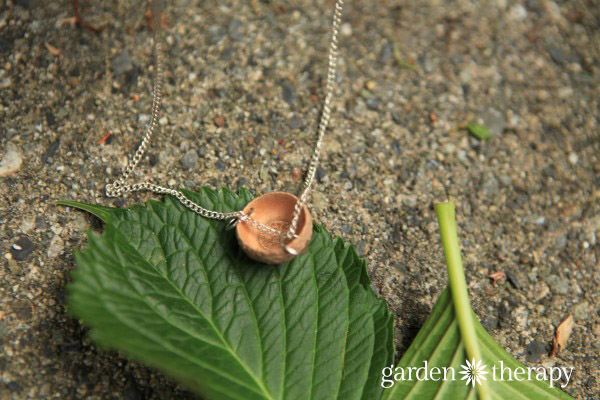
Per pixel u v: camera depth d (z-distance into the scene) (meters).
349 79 0.36
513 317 0.33
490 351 0.31
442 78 0.37
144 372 0.31
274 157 0.34
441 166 0.35
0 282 0.31
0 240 0.32
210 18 0.37
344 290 0.31
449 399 0.30
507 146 0.36
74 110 0.34
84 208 0.31
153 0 0.35
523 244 0.34
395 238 0.34
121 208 0.31
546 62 0.38
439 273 0.33
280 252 0.30
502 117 0.36
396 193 0.34
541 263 0.34
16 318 0.31
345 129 0.35
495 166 0.36
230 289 0.31
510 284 0.34
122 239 0.30
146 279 0.30
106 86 0.35
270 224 0.31
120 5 0.36
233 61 0.36
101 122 0.34
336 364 0.30
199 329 0.30
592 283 0.34
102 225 0.32
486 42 0.38
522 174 0.36
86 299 0.29
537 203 0.35
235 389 0.29
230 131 0.34
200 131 0.34
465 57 0.38
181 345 0.29
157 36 0.35
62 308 0.31
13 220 0.32
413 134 0.36
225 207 0.32
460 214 0.35
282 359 0.30
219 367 0.29
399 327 0.32
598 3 0.39
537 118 0.37
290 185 0.34
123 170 0.33
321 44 0.37
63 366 0.30
